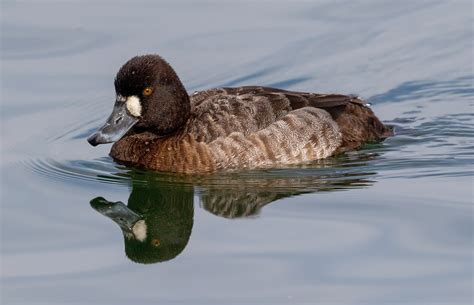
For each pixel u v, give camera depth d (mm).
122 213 11211
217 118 11852
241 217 10828
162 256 10109
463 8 17188
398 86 14938
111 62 15086
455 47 15906
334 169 11953
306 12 16938
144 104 11758
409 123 13672
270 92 12312
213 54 15492
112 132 11680
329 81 15094
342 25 16516
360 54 15773
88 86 14641
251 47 15734
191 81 14789
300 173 11836
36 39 15898
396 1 17406
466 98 14500
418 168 11953
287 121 11961
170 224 10922
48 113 14008
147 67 11703
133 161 12219
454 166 11961
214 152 11711
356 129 12578
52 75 14961
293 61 15492
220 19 16562
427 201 10938
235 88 12539
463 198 10969
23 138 13312
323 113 12305
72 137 13398
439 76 15117
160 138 12078
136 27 16156
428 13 17016
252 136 11766
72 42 15758
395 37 16234
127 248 10305
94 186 11852
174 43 15664
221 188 11562
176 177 11844
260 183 11664
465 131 13258
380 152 12500
